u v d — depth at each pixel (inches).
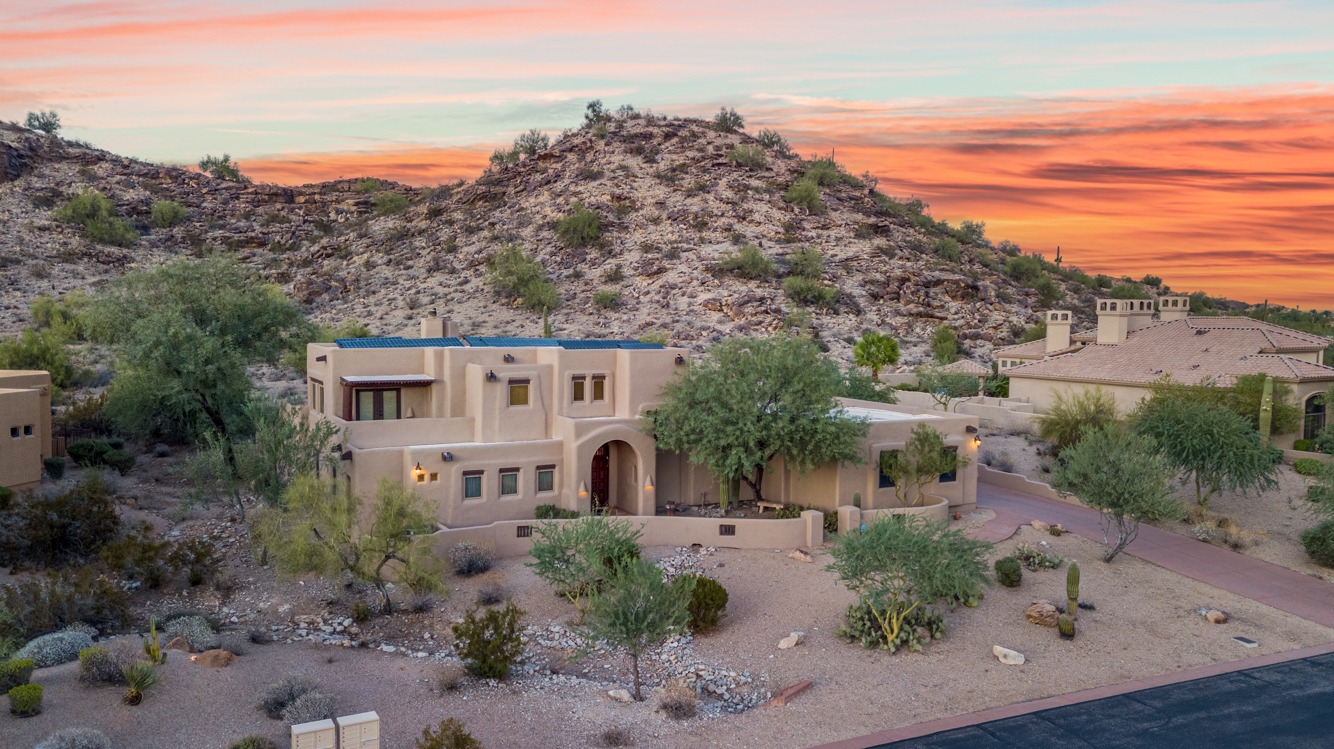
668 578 1165.7
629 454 1425.9
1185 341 2110.0
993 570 1197.7
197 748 711.1
